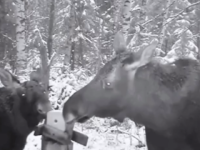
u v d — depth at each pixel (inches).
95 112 162.9
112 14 502.9
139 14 493.7
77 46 586.2
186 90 165.0
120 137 328.2
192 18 627.2
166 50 612.1
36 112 193.9
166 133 169.8
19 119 191.0
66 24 543.2
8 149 189.5
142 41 432.8
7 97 189.9
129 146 304.3
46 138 152.6
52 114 153.6
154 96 164.9
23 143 197.3
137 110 166.7
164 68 169.3
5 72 187.9
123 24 406.9
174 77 166.6
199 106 164.7
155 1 568.4
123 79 161.5
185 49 453.1
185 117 165.3
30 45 551.8
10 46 591.8
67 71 454.9
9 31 570.3
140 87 163.6
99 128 350.6
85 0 521.3
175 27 609.9
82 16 514.3
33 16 722.2
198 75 169.9
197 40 641.6
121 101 162.7
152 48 153.9
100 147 302.4
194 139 166.6
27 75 500.7
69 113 155.9
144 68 167.3
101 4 540.7
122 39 174.2
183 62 175.9
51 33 579.2
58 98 368.5
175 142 170.7
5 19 546.0
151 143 177.3
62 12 596.1
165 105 165.2
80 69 469.4
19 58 542.0
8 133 188.1
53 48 615.2
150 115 167.2
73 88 387.9
